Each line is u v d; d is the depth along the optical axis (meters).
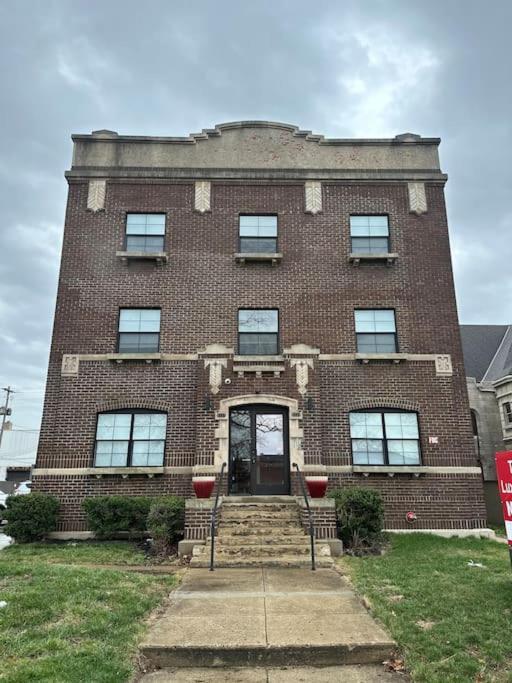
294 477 14.10
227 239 16.75
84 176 17.09
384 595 8.16
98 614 6.86
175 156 17.47
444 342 16.03
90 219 16.75
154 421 15.23
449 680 5.25
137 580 8.90
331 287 16.39
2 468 41.94
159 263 16.41
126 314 16.14
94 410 15.16
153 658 5.96
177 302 16.14
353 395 15.45
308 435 14.39
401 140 17.80
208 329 15.92
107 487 14.55
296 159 17.61
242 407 14.95
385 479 14.80
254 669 5.84
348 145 17.77
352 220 17.14
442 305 16.36
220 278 16.38
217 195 17.16
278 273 16.47
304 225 16.92
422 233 16.97
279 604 7.77
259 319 16.17
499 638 6.22
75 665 5.36
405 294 16.41
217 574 9.89
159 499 13.27
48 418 15.04
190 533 11.99
